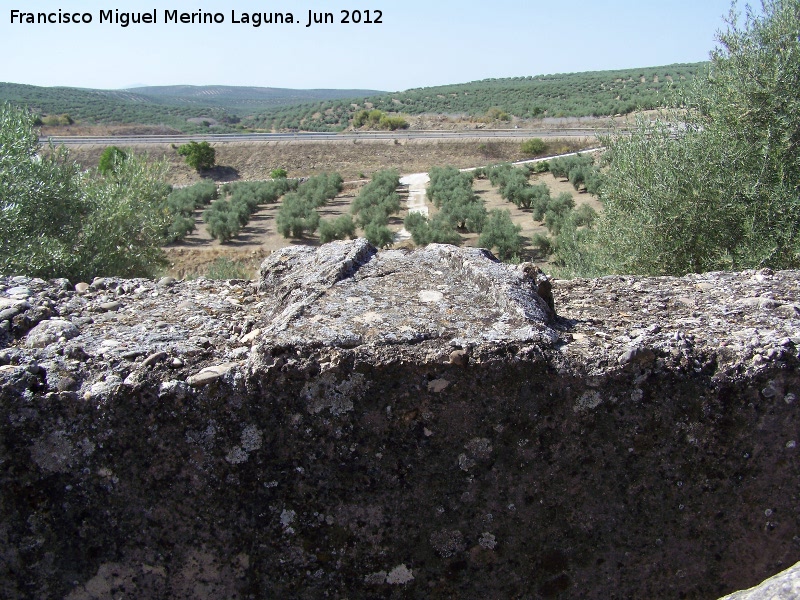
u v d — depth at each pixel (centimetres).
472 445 235
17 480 228
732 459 250
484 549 244
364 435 230
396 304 265
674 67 9331
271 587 240
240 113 12425
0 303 287
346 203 3459
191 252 2378
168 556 238
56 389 225
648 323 280
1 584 235
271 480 233
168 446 229
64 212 960
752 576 261
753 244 628
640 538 252
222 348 253
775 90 650
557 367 234
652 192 695
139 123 8469
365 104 10194
